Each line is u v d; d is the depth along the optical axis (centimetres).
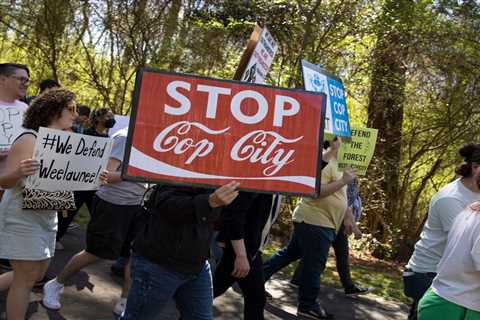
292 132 312
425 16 1000
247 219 412
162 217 320
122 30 1193
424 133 1066
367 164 547
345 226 634
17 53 1251
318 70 490
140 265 324
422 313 345
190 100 308
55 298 486
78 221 898
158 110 305
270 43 463
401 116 1065
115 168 476
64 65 1213
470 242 327
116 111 1227
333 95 505
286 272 776
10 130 487
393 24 995
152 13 1188
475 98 1002
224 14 1172
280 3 1024
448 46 995
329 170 552
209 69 1189
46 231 381
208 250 335
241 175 307
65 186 384
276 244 1012
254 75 447
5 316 448
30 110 387
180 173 304
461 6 1012
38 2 1171
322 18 1020
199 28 1167
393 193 1076
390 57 1017
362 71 1041
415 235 1109
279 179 309
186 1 1207
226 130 308
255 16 1115
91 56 1217
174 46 1179
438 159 1064
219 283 423
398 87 1019
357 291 702
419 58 1016
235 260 398
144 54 1191
